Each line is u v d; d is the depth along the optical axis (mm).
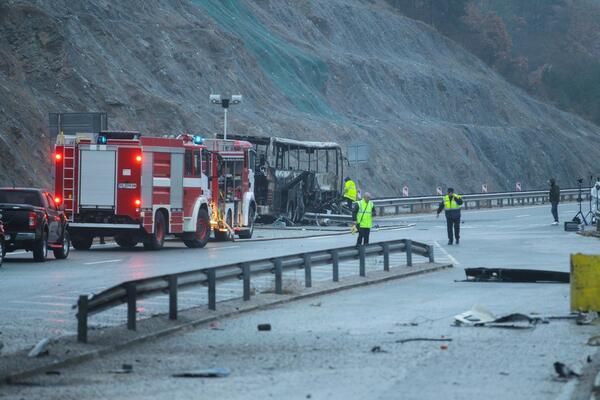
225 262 71000
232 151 104562
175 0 191625
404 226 130625
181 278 40344
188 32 181750
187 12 192875
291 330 38125
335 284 55438
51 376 28250
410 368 29516
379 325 39562
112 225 82938
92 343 33156
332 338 35875
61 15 148125
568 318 41188
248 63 192125
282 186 134000
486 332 37469
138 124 144125
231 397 25234
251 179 108312
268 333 37281
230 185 103750
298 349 33250
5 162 105375
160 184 84688
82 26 149750
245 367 29719
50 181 114250
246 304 45438
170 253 81375
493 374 28531
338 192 150000
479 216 162250
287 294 49969
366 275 61312
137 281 36438
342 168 151250
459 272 66938
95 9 164250
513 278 59969
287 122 181125
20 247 69250
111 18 166625
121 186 82938
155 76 163500
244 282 46750
